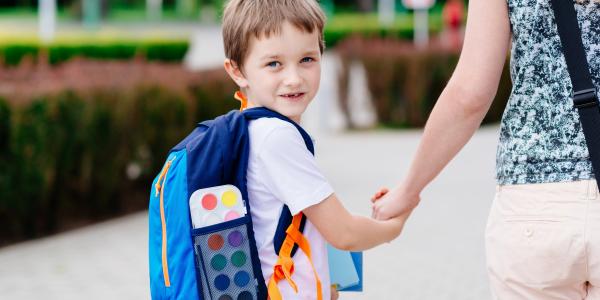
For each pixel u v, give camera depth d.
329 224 2.57
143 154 8.41
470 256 6.54
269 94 2.62
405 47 16.02
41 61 9.45
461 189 9.39
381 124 15.83
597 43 2.30
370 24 40.78
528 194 2.38
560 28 2.30
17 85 7.38
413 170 2.69
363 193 9.20
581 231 2.31
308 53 2.61
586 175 2.31
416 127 15.67
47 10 25.19
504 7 2.41
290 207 2.50
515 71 2.42
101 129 7.75
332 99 15.87
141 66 9.71
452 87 2.47
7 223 7.22
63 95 7.30
